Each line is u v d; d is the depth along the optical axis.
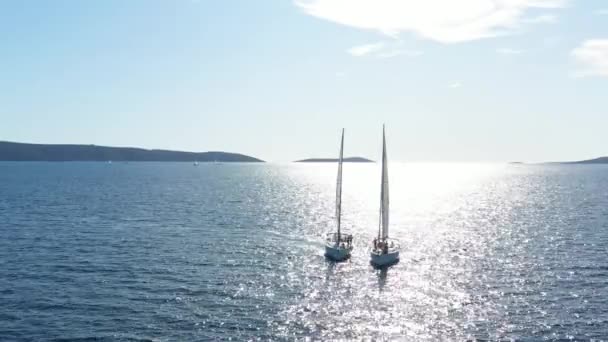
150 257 77.94
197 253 81.50
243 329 49.25
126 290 60.62
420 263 76.31
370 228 113.50
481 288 62.97
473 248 88.75
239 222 118.06
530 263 76.38
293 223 118.50
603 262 76.56
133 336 47.12
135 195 183.62
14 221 114.12
